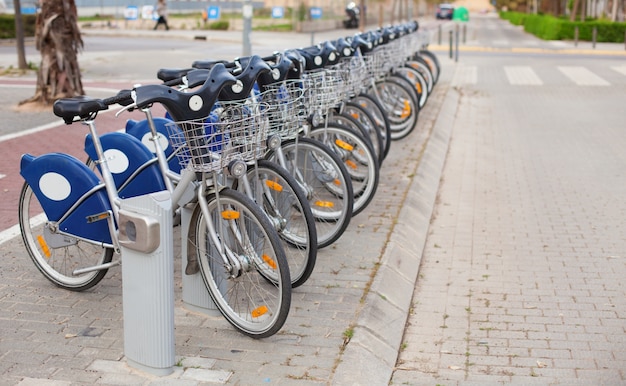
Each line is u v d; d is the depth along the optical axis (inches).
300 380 144.4
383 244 225.9
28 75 701.9
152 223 138.2
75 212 179.2
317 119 233.3
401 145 377.4
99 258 187.3
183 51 1014.4
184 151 155.6
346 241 228.4
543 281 215.5
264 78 195.3
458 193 316.8
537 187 324.5
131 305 145.3
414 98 383.2
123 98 171.2
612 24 1323.8
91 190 175.9
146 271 141.6
